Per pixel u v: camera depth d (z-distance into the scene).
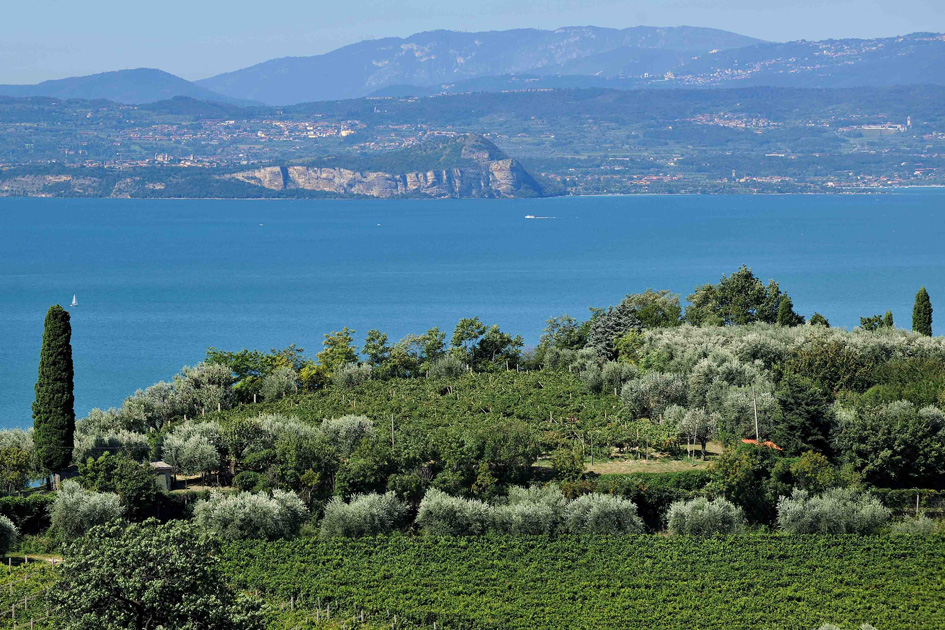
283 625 67.50
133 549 50.12
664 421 104.25
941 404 100.94
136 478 84.62
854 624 68.62
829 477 88.19
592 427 105.62
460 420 107.75
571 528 82.88
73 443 92.88
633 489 86.75
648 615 69.88
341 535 81.94
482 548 79.81
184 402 114.81
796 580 75.06
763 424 100.56
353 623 68.75
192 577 51.06
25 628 63.31
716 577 75.56
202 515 81.56
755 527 85.38
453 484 87.50
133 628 49.69
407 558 78.25
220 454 95.06
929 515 88.06
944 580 74.81
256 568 75.94
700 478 89.38
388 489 86.75
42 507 83.94
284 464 89.31
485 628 68.44
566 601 72.00
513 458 91.44
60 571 51.25
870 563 77.69
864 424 93.31
